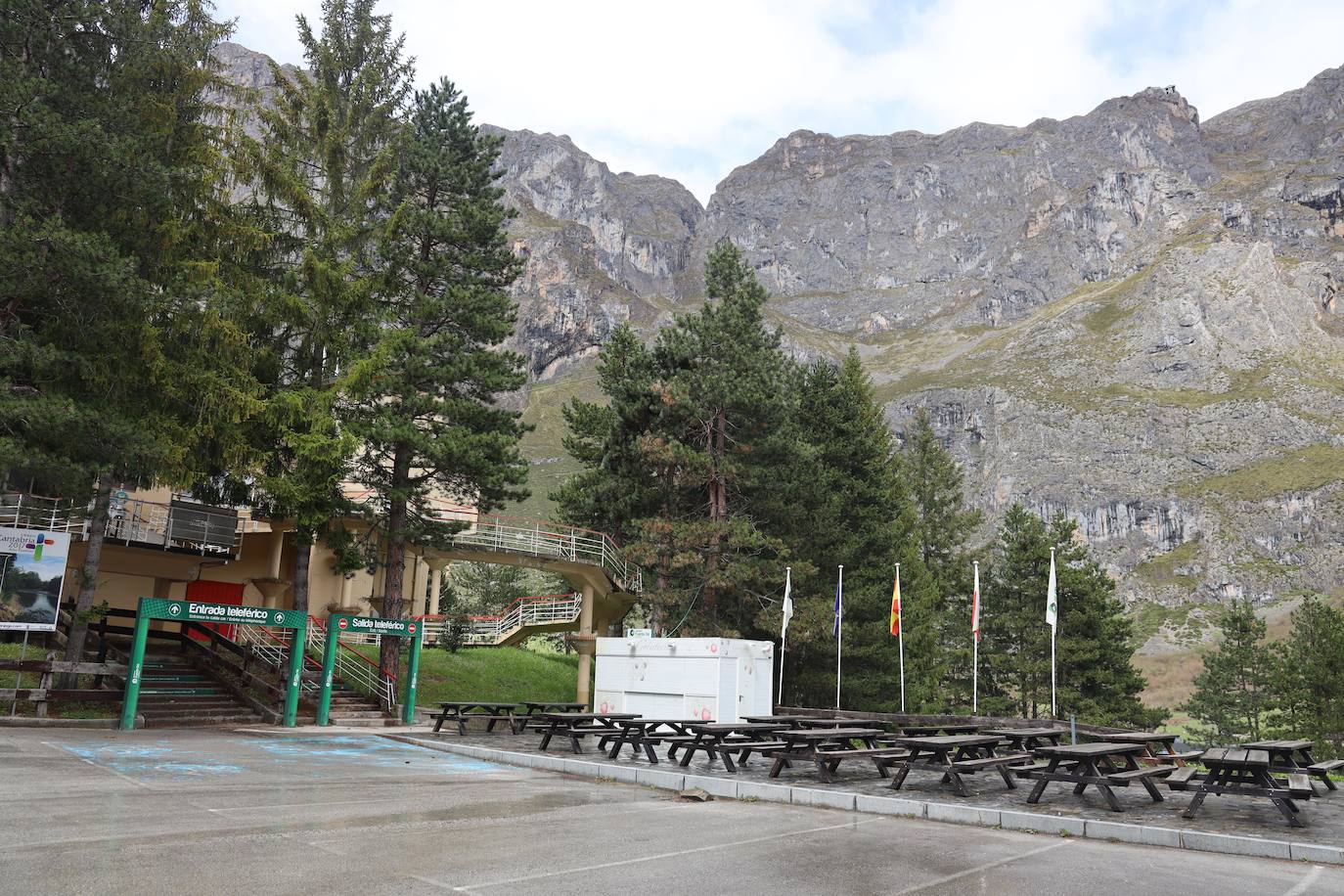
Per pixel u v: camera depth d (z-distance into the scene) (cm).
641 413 3541
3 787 948
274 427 2233
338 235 2405
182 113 2223
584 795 1123
